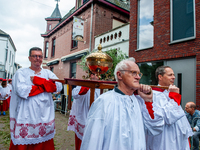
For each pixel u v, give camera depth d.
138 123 1.23
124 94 1.29
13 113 2.31
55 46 14.55
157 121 1.31
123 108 1.22
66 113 6.98
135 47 6.95
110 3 10.00
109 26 10.18
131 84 1.23
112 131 1.13
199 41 4.82
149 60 6.32
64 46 12.88
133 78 1.24
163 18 5.95
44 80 2.29
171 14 5.72
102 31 9.83
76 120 2.61
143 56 6.58
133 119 1.21
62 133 4.40
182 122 1.66
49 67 15.70
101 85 1.52
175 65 5.51
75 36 9.80
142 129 1.25
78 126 2.53
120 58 6.12
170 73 1.85
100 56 1.84
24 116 2.18
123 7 11.30
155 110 1.33
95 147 1.10
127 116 1.20
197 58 4.83
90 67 1.93
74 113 2.83
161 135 1.53
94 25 9.52
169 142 1.54
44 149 2.34
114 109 1.20
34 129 2.19
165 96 1.60
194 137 3.09
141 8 7.01
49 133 2.34
